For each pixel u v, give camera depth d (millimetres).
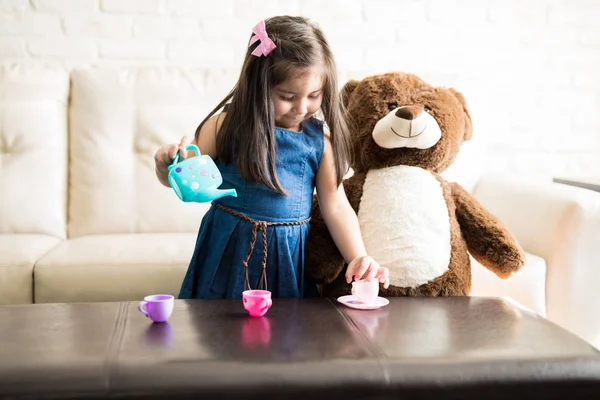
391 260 1271
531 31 2262
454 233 1326
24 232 1719
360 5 2176
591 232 1479
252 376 767
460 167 1925
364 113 1383
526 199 1646
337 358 808
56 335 875
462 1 2221
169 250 1471
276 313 1015
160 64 2086
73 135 1817
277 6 2131
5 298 1354
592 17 2287
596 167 2340
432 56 2221
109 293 1377
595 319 1506
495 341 892
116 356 794
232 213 1253
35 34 2018
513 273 1315
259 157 1176
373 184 1354
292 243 1270
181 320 961
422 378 791
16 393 729
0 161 1755
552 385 812
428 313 1033
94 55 2053
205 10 2096
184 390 750
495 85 2266
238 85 1204
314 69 1143
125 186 1789
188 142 1146
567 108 2309
